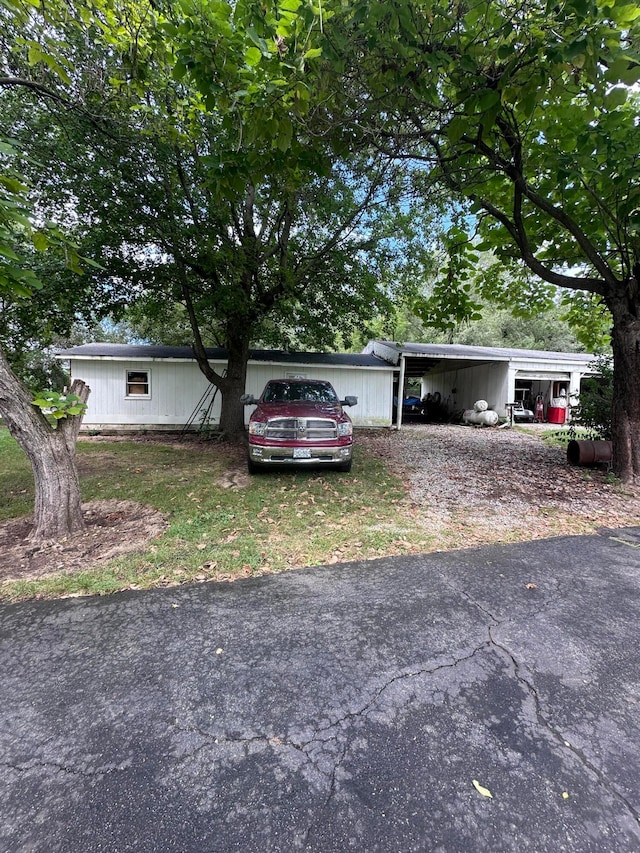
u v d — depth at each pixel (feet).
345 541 13.82
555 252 24.45
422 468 25.38
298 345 54.34
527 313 30.50
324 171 13.44
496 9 10.02
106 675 7.34
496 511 17.30
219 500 18.02
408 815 4.88
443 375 66.44
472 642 8.33
